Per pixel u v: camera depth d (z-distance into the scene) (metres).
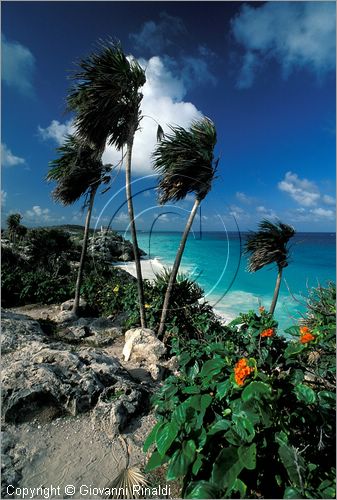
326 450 2.17
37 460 2.64
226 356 2.33
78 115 5.55
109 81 5.31
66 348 4.43
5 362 3.84
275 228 6.53
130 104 5.69
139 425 3.16
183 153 5.27
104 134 5.80
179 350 4.30
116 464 2.64
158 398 2.50
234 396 2.05
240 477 1.92
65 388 3.29
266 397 1.87
